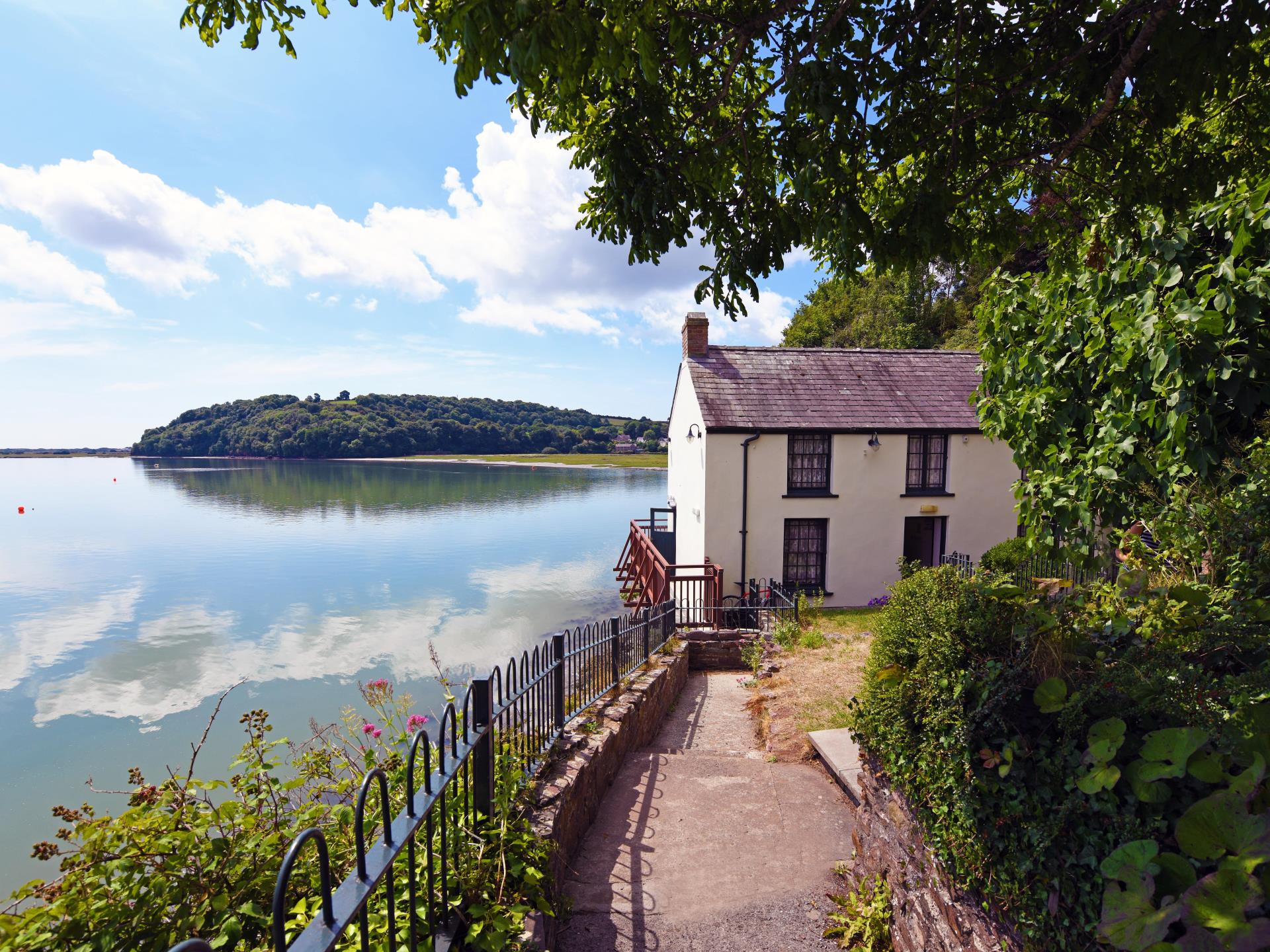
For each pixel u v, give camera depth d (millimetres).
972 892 2523
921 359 17266
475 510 47406
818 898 3695
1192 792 2045
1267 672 2438
